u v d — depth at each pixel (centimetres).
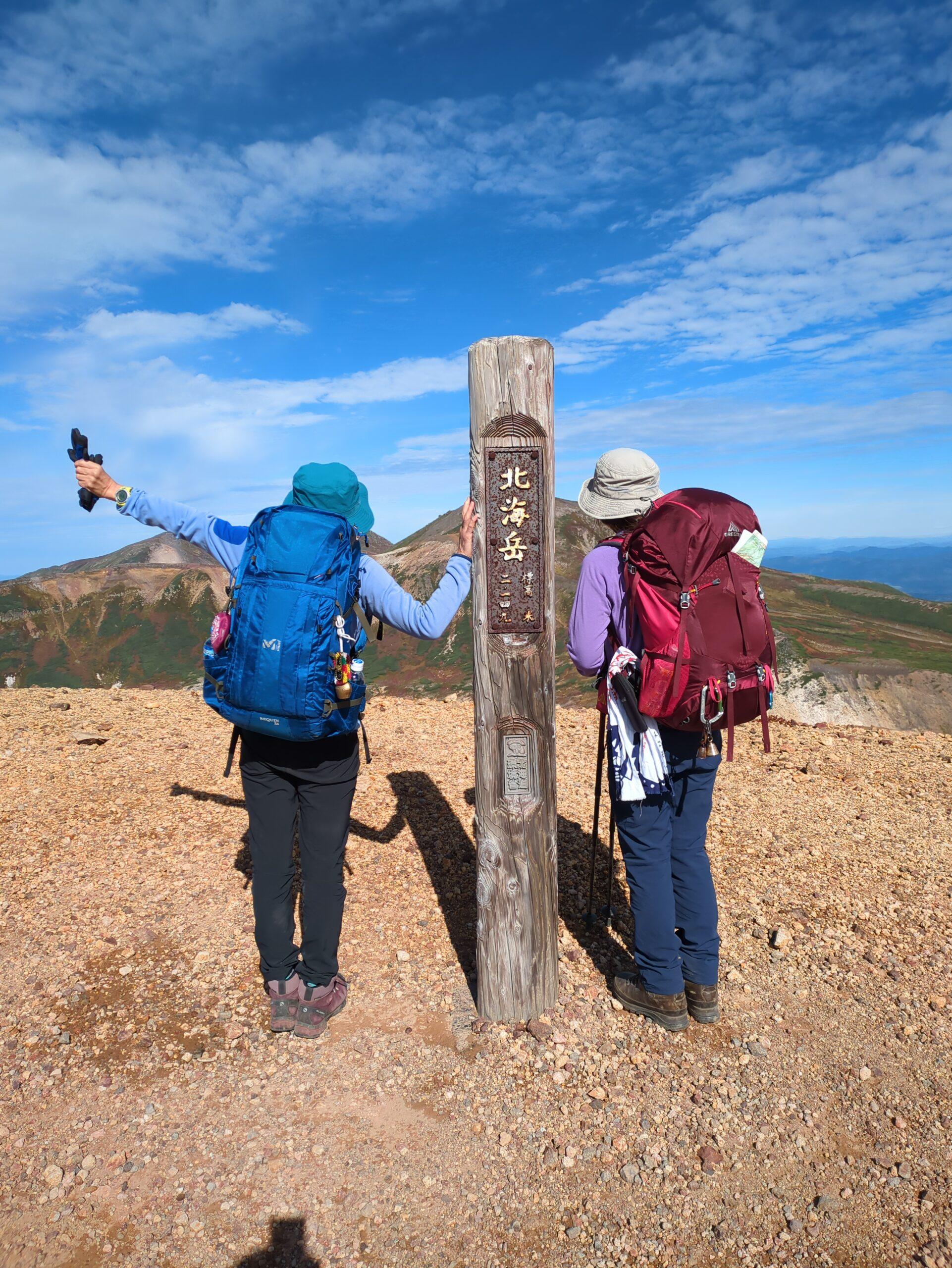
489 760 265
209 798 466
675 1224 204
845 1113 243
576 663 269
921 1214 207
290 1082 250
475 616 261
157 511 266
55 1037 265
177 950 320
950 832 450
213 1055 261
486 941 275
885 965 320
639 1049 270
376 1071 256
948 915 358
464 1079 254
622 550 260
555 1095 248
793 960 323
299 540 235
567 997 297
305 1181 214
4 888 354
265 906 264
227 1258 192
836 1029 282
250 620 232
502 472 252
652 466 274
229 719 242
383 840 421
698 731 259
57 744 547
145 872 377
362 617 252
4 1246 192
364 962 316
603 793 498
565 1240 200
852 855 418
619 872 399
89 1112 235
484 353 247
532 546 257
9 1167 214
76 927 330
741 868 401
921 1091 252
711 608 241
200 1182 213
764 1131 235
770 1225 205
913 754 590
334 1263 192
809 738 633
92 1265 188
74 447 266
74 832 411
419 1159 223
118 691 771
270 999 282
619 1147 228
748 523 249
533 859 271
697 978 281
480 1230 202
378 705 711
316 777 254
